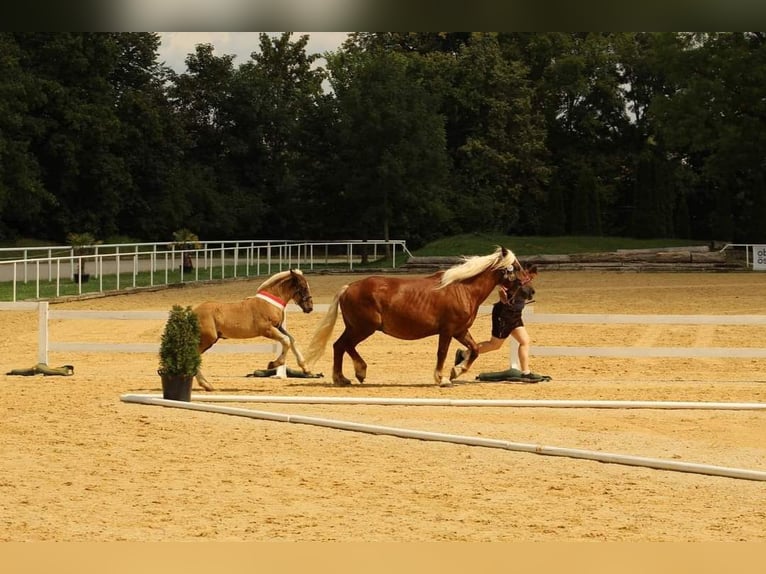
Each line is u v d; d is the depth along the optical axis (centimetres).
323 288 3519
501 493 941
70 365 1822
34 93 5306
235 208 6297
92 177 5828
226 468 1028
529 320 1783
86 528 829
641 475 1007
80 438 1162
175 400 1376
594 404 1372
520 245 5147
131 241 5978
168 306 2803
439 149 5175
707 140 5238
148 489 948
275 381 1642
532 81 6775
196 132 6781
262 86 6700
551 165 6662
